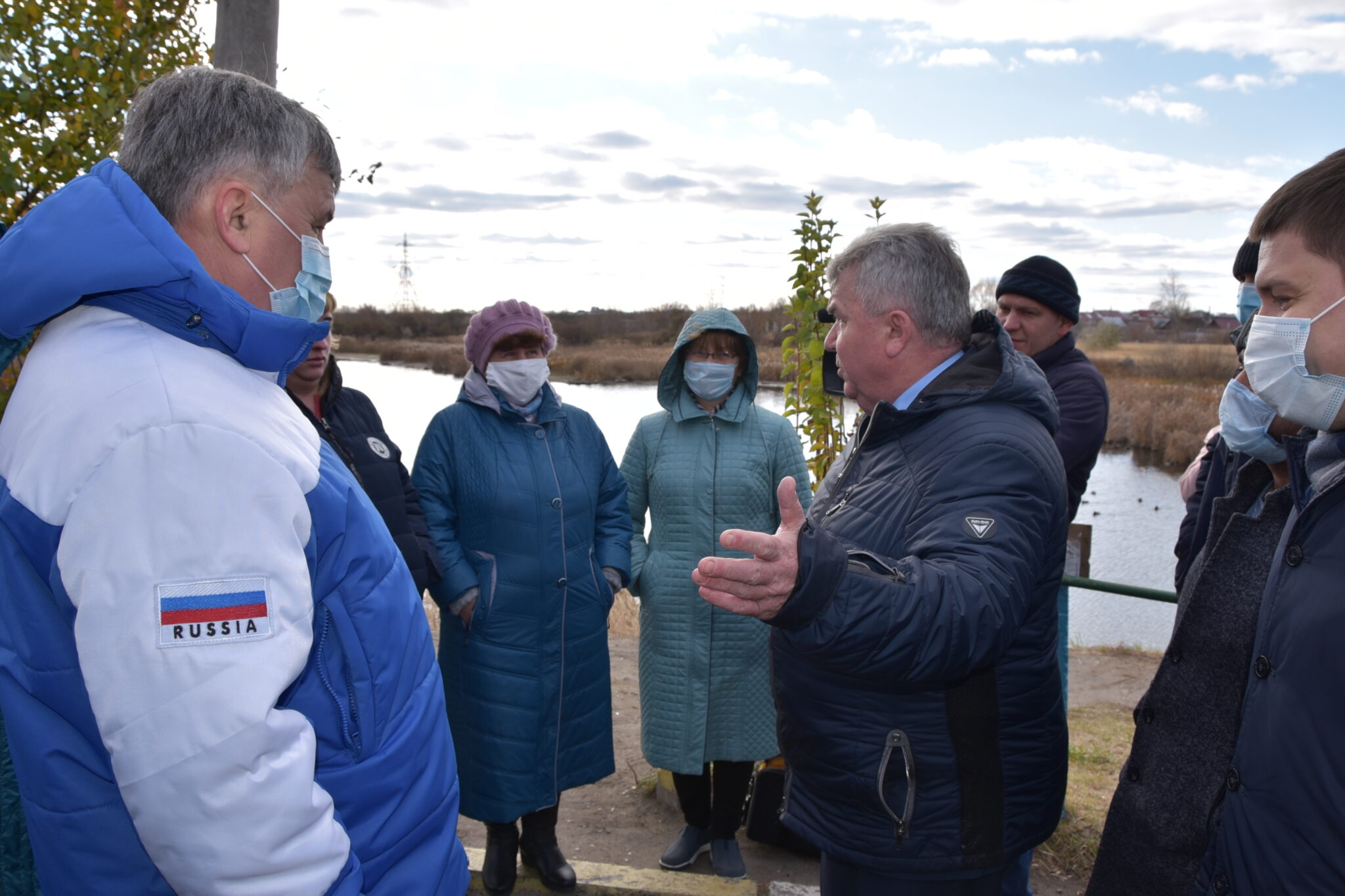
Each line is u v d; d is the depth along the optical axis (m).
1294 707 1.25
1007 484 1.61
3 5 2.80
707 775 3.13
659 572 3.13
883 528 1.72
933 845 1.69
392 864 1.22
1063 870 2.94
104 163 1.15
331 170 1.29
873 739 1.69
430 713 1.29
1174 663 1.56
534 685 2.83
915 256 1.83
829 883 1.86
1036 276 3.21
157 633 0.95
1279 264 1.33
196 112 1.16
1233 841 1.35
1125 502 14.30
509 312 2.94
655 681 3.09
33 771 1.04
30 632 1.02
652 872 2.99
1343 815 1.20
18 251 1.04
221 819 0.95
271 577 1.02
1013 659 1.72
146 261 1.04
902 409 1.90
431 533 2.83
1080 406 3.13
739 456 3.15
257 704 0.97
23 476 0.99
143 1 3.19
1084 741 4.12
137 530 0.96
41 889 1.12
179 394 1.02
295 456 1.10
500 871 2.88
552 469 2.92
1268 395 1.35
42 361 1.07
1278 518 1.46
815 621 1.39
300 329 1.14
